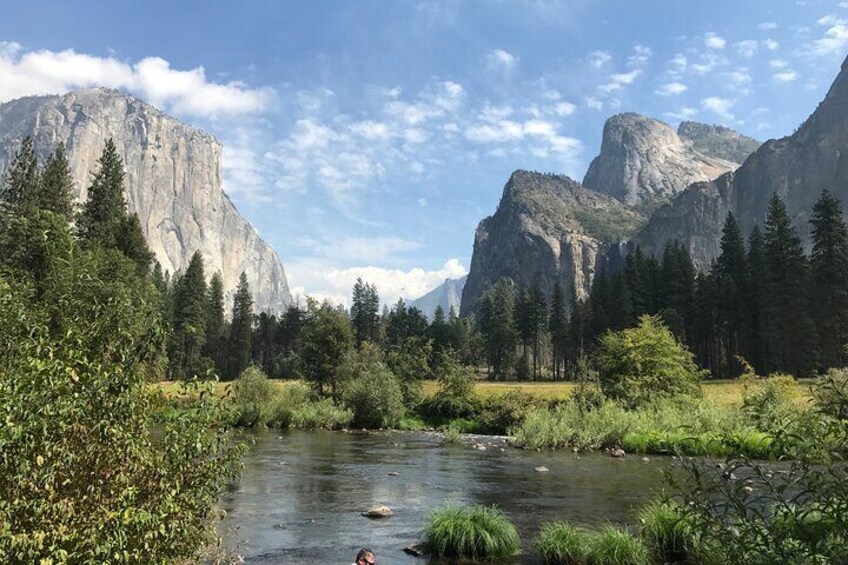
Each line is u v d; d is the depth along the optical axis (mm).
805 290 89375
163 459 6355
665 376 51125
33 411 5309
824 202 86938
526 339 152250
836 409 6070
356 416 57875
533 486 23047
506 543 13469
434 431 54875
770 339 91312
